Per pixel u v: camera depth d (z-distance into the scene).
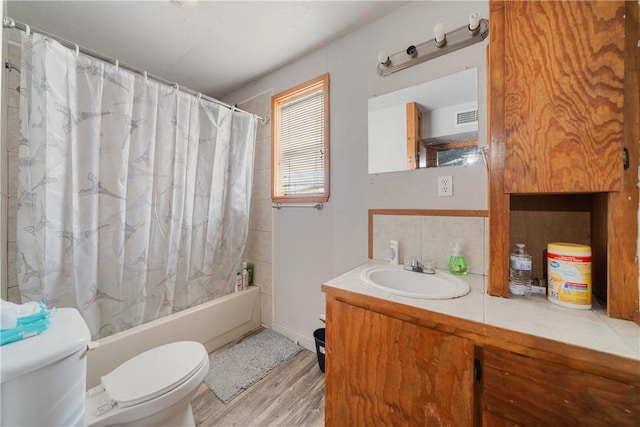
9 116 1.49
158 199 1.66
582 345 0.60
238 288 2.18
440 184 1.33
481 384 0.74
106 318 1.49
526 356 0.67
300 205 1.94
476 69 1.23
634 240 0.70
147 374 1.06
